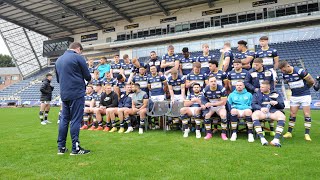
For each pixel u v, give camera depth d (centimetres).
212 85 472
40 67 3278
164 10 2369
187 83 577
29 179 253
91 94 685
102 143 438
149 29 2591
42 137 510
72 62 364
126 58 766
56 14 2520
